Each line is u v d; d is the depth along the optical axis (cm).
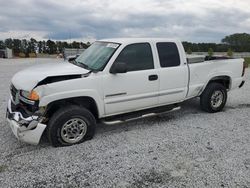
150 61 513
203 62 600
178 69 546
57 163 384
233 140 473
